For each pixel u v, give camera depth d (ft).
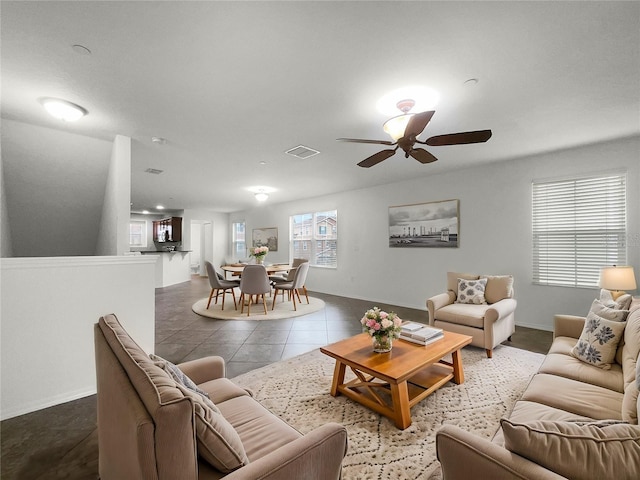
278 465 2.92
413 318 15.35
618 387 5.40
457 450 3.20
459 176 15.53
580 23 5.08
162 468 2.52
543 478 2.61
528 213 13.35
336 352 7.61
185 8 4.72
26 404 7.11
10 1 4.51
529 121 9.32
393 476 5.00
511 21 5.04
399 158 13.35
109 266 8.46
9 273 7.00
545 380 5.71
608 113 8.73
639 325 5.62
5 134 9.36
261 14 4.85
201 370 5.51
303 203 24.89
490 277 12.42
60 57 5.97
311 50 5.80
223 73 6.57
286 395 7.70
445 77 6.75
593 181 11.75
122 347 3.73
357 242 20.67
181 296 22.38
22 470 5.21
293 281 18.01
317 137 10.43
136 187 19.71
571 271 12.32
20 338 7.09
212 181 17.85
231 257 34.58
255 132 9.97
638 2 4.60
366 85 7.07
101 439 4.02
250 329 13.65
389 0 4.57
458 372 8.18
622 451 2.63
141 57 6.00
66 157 10.85
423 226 17.02
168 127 9.55
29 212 12.03
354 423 6.49
